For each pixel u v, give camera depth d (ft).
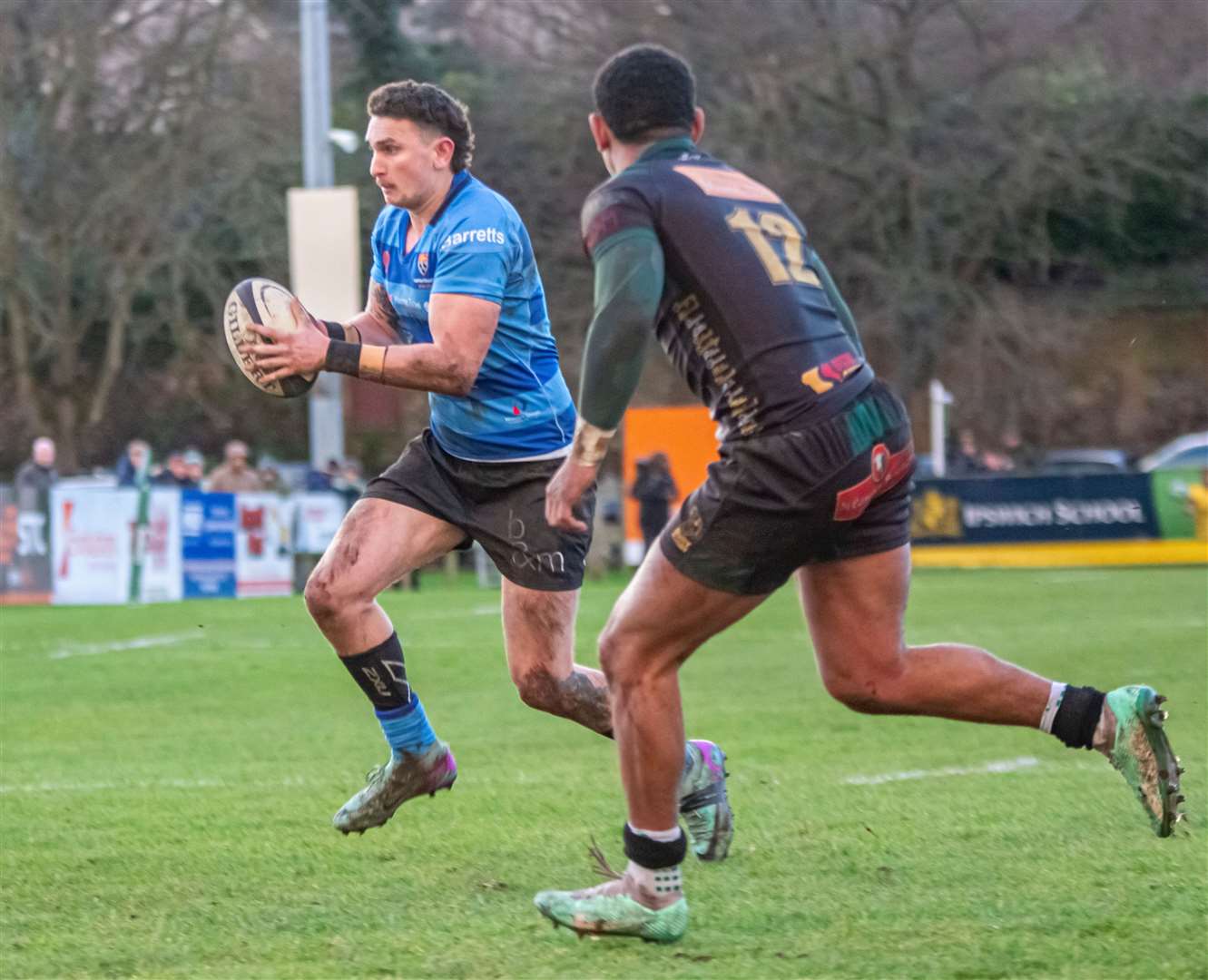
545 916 47.01
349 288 244.22
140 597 218.18
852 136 374.63
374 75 417.08
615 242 44.21
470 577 284.41
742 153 367.45
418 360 55.26
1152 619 159.94
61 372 395.75
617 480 283.18
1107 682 111.04
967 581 219.82
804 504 44.01
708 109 370.53
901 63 372.17
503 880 55.83
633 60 47.14
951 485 254.47
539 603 58.23
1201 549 248.32
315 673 130.82
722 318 44.37
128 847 62.18
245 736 97.25
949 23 378.12
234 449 232.32
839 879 54.65
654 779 46.03
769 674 123.95
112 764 85.66
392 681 56.80
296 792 75.05
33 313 392.88
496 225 56.90
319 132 277.44
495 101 391.24
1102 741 47.47
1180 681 111.34
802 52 369.50
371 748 91.66
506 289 57.62
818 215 375.04
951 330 402.72
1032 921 48.47
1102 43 384.47
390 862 58.95
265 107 384.88
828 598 47.52
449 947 47.03
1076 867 55.62
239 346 55.83
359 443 412.36
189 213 393.91
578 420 44.70
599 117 47.62
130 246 390.01
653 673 46.16
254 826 66.28
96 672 131.95
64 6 368.68
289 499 235.40
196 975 44.55
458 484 58.59
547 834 63.62
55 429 425.28
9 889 55.16
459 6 400.88
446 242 56.65
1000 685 47.83
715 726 95.76
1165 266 418.10
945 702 48.01
